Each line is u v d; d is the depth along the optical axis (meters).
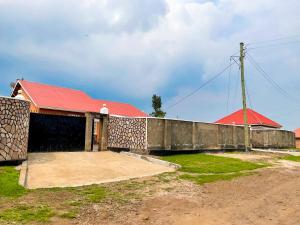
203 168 14.68
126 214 7.04
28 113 13.62
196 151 21.55
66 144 17.36
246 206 8.12
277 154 25.61
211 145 22.89
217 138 23.58
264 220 6.87
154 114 40.66
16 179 9.66
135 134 18.42
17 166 11.98
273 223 6.64
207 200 8.72
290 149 35.38
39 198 7.91
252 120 42.12
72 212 6.91
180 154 20.12
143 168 13.66
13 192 8.30
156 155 18.39
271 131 33.78
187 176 12.28
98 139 19.16
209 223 6.55
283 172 15.26
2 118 12.18
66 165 12.77
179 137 20.12
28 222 6.04
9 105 12.54
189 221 6.66
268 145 32.97
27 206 7.13
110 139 19.09
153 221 6.59
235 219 6.90
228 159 19.02
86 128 17.94
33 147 15.93
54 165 12.56
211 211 7.54
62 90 30.81
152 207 7.73
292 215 7.32
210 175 12.99
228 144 24.80
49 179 10.29
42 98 26.47
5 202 7.38
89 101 31.30
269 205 8.30
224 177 12.65
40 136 16.27
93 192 8.91
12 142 12.55
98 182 10.34
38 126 16.25
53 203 7.53
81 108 27.89
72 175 11.15
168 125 19.36
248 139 26.03
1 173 10.36
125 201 8.15
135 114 34.50
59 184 9.70
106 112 19.12
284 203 8.58
